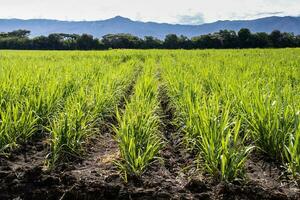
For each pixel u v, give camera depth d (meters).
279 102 6.06
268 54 31.84
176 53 35.56
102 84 9.30
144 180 5.06
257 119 5.89
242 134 6.65
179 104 7.97
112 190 4.84
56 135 5.80
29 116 6.41
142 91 9.04
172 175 5.40
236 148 5.35
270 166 5.55
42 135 6.87
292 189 4.88
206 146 5.16
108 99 8.24
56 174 5.21
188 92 7.82
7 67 13.73
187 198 4.68
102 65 17.03
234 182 4.91
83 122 6.29
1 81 8.48
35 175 5.14
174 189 4.90
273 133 5.62
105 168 5.50
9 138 5.95
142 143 5.62
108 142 6.94
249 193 4.71
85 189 4.88
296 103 6.52
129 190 4.83
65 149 5.85
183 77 10.95
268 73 12.50
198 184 4.89
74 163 5.73
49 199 4.82
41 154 6.02
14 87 7.78
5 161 5.64
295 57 24.88
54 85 8.12
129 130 5.62
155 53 35.72
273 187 4.92
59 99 7.84
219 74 11.57
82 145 6.39
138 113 6.01
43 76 10.20
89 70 13.33
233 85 8.49
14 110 6.21
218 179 4.99
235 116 6.61
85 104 7.31
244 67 15.29
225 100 7.51
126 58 30.36
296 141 4.91
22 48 82.44
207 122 5.48
